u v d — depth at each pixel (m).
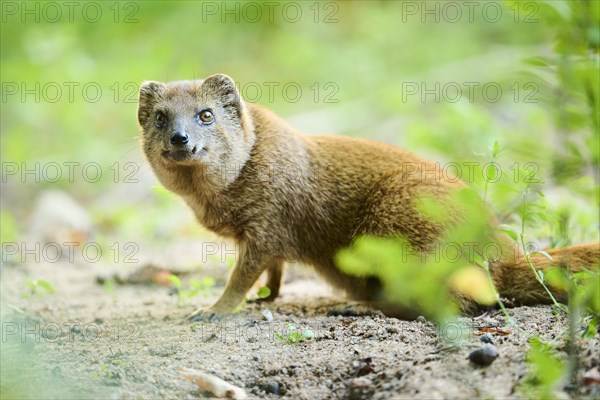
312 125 18.70
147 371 6.80
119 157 18.64
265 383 6.59
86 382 6.55
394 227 8.77
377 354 6.75
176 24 22.75
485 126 12.39
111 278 11.57
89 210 16.69
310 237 9.41
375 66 21.22
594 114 8.91
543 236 10.16
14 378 6.63
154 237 14.04
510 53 19.31
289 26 23.28
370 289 9.10
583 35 8.45
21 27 21.97
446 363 6.23
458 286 8.00
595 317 6.34
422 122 15.62
